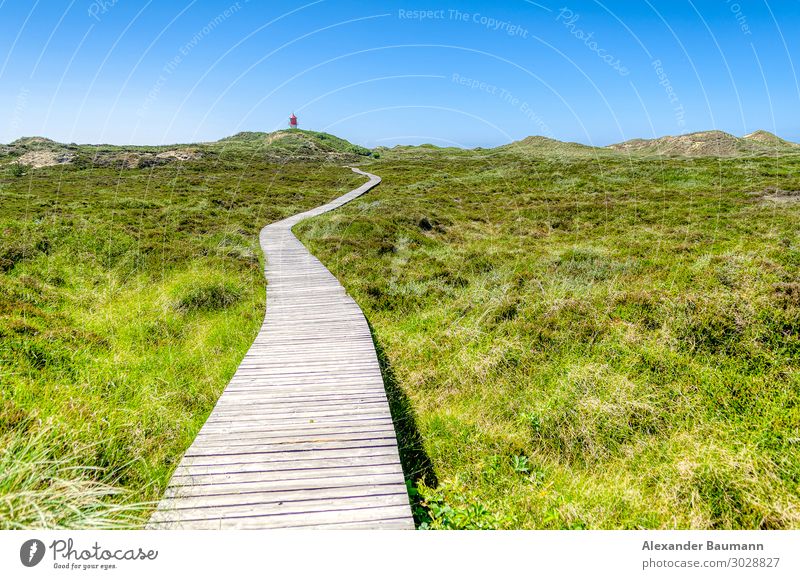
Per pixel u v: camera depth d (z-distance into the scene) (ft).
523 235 63.36
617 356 20.56
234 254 49.11
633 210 71.61
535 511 12.96
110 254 43.98
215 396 19.71
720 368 18.93
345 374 19.52
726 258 35.06
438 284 38.17
